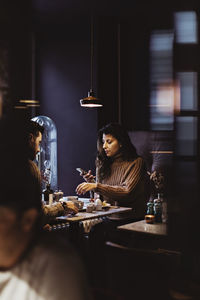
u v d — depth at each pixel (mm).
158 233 2674
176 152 2078
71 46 6102
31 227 949
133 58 6238
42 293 927
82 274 951
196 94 2141
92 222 4691
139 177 4078
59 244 980
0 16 4371
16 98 5027
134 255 1782
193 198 1858
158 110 6219
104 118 5969
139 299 1763
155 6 3875
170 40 6082
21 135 969
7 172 909
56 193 4129
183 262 1810
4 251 919
